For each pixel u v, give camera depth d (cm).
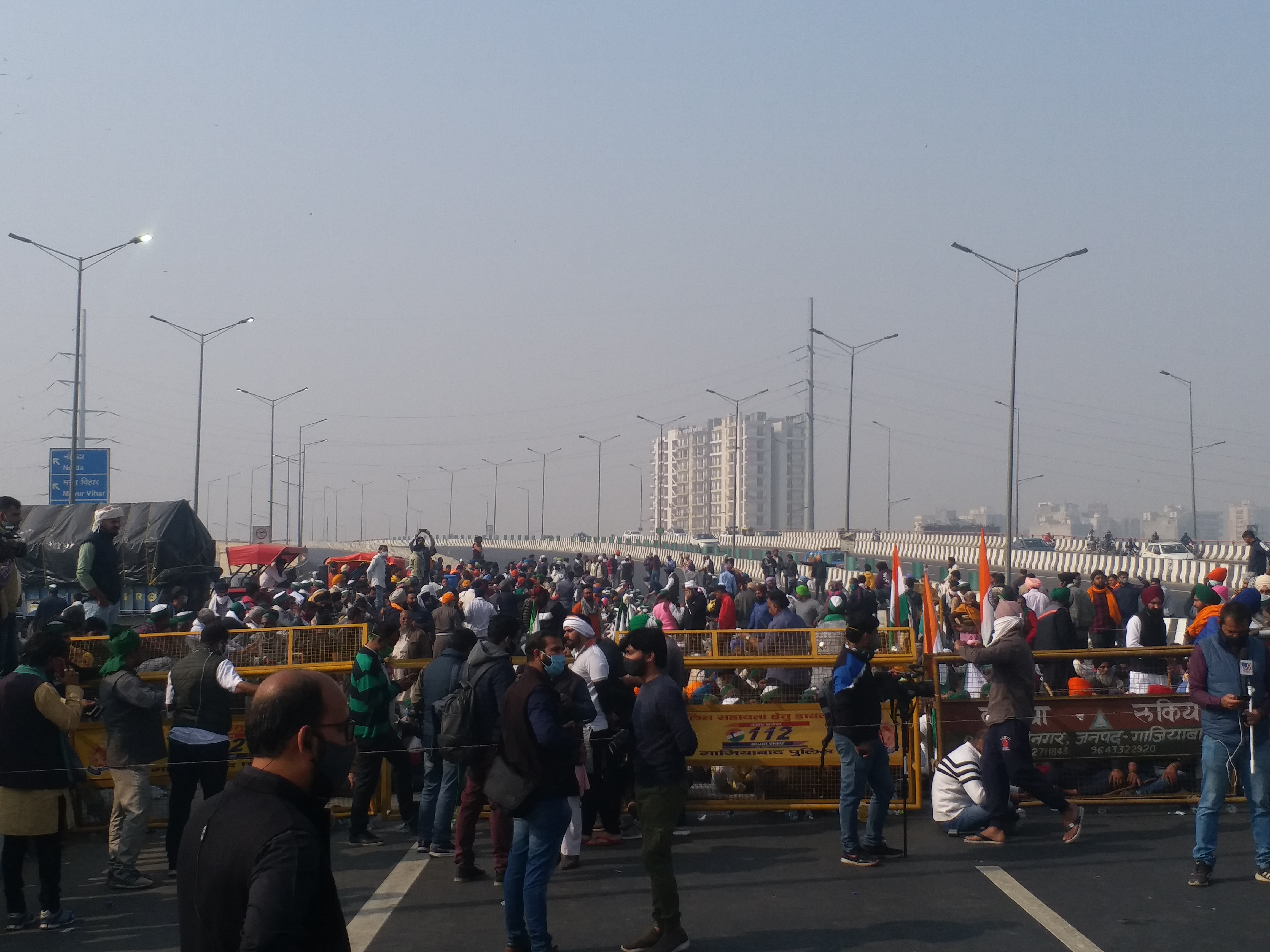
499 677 689
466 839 726
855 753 743
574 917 647
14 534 886
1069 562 5791
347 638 923
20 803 632
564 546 11544
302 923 268
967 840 806
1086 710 898
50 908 641
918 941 589
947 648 1625
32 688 642
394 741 844
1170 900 654
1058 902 653
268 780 282
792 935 604
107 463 4081
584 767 723
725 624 1811
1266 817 686
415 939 611
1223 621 683
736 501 8625
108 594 1147
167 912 674
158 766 894
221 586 2198
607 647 836
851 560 4594
